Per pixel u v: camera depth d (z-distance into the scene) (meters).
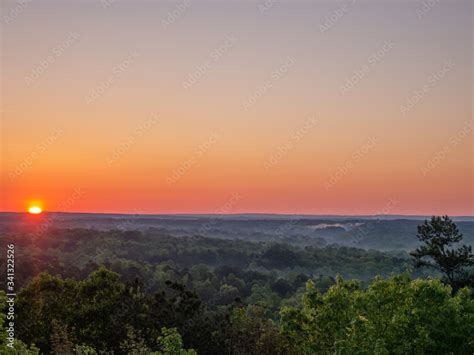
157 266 136.25
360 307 19.16
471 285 41.19
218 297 113.88
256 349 27.09
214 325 31.48
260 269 163.62
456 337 17.20
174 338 14.43
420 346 16.95
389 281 19.36
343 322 21.12
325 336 21.52
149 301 33.12
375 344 16.62
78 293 33.66
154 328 30.67
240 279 136.75
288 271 166.25
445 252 43.81
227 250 181.62
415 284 18.44
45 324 31.30
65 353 20.83
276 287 132.50
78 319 31.42
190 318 32.25
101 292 33.12
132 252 162.88
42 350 29.77
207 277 137.75
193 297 33.31
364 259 162.88
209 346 29.59
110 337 29.95
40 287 33.22
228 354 29.30
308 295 23.27
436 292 17.91
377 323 18.08
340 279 23.42
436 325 17.25
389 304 18.61
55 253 131.50
